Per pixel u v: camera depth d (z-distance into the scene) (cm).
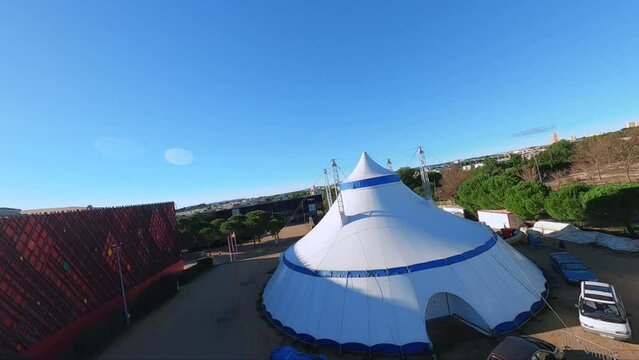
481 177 4791
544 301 1745
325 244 2009
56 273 1991
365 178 2267
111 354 1812
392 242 1814
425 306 1528
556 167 6644
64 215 2172
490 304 1570
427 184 2567
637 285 1838
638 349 1298
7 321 1619
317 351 1549
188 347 1795
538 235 3027
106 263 2495
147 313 2469
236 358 1600
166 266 3531
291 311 1808
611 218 2572
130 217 3022
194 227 5878
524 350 1204
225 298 2636
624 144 4984
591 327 1410
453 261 1670
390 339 1464
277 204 8881
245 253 5025
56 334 1894
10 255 1712
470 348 1445
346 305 1606
